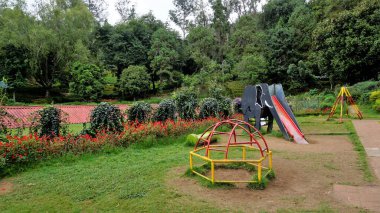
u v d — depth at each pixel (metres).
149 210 4.13
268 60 33.44
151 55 39.69
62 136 7.72
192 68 43.50
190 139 8.73
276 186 5.00
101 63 37.72
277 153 7.60
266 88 10.54
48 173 6.06
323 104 18.91
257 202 4.32
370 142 8.93
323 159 6.89
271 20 45.69
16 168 6.23
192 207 4.18
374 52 20.64
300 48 32.78
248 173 5.71
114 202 4.44
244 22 45.66
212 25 49.69
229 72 36.38
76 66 32.88
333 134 10.88
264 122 12.97
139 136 8.70
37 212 4.26
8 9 33.12
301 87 30.62
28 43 31.72
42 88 36.44
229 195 4.59
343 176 5.59
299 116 17.42
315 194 4.63
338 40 22.27
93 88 32.50
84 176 5.77
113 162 6.80
